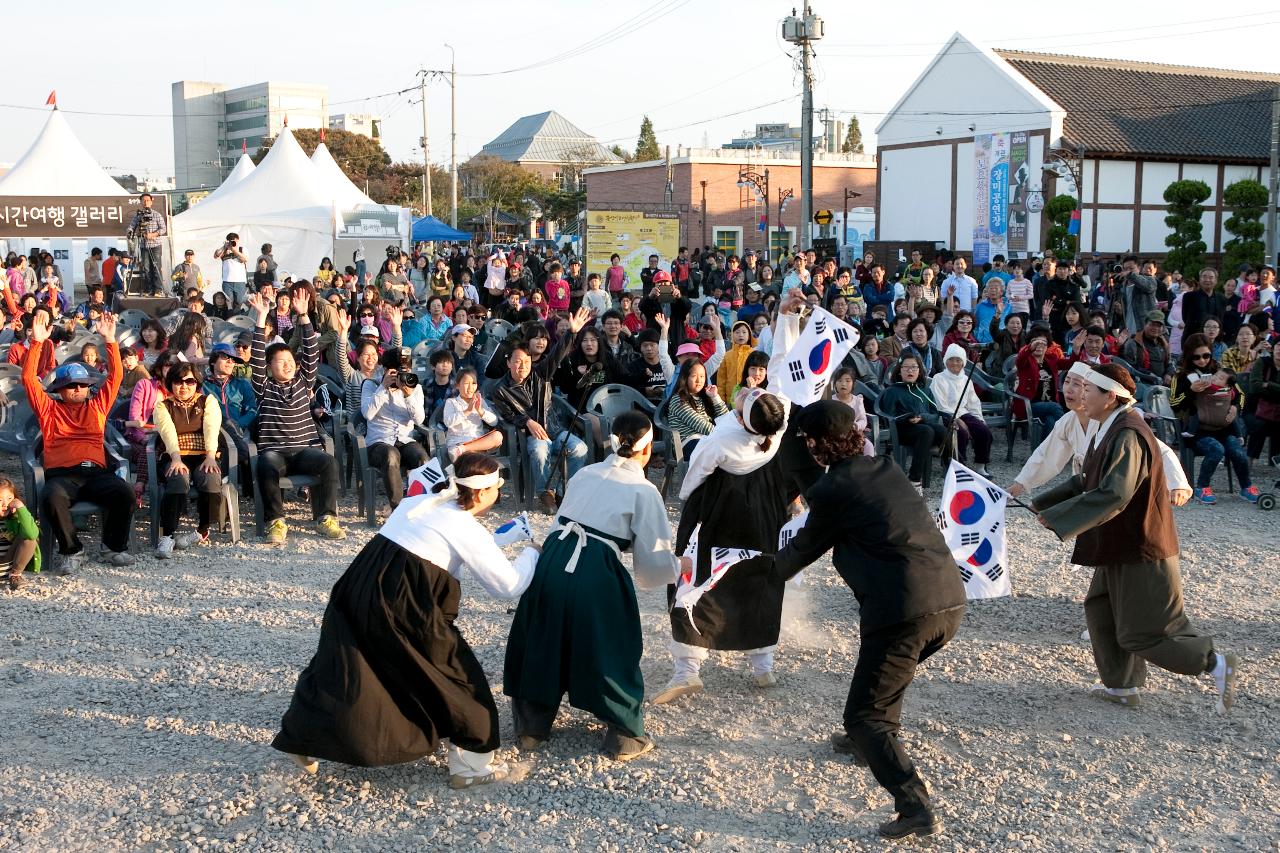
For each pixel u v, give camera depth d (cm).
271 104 12962
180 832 447
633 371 1077
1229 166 3547
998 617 693
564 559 506
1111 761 500
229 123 13562
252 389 933
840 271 1861
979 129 3534
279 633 667
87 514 787
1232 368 1141
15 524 743
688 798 470
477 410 948
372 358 991
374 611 458
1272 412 1036
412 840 441
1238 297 1667
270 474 856
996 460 1168
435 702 467
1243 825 446
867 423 1041
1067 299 1628
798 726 538
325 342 1117
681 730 535
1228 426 982
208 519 855
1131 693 558
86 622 686
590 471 521
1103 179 3375
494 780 484
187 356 1104
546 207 7494
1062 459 592
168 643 650
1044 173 3325
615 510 511
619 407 1034
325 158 2942
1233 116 3675
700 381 964
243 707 562
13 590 743
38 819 456
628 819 455
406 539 463
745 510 560
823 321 655
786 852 430
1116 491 505
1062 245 2839
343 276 2039
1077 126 3366
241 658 627
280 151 2730
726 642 560
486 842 439
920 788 435
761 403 545
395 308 1281
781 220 5512
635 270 2855
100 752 514
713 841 438
